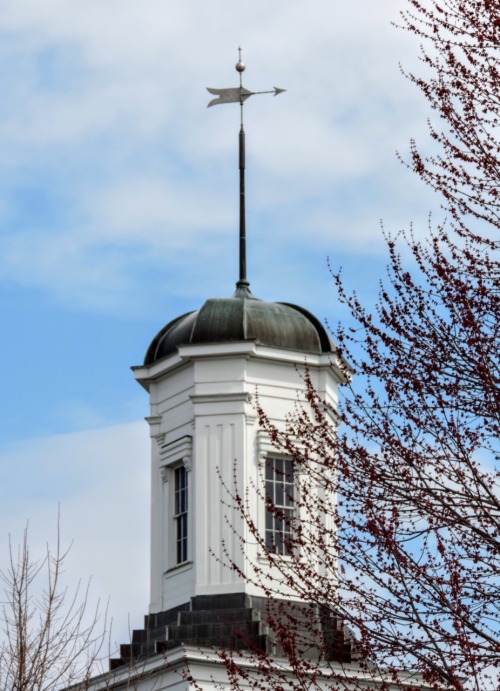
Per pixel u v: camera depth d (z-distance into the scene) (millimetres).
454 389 49281
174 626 86625
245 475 89062
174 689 83562
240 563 87312
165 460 92250
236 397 90312
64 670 60312
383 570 49188
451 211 50000
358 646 49375
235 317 91750
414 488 49344
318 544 53188
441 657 48312
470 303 49312
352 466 50188
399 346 49906
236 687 59812
